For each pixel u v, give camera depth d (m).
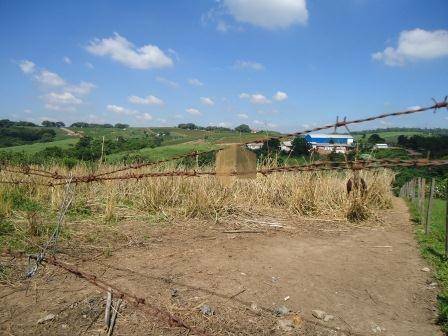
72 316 3.71
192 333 3.51
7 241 5.86
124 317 3.73
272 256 5.92
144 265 5.19
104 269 4.96
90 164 12.02
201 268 5.16
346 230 8.23
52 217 7.61
